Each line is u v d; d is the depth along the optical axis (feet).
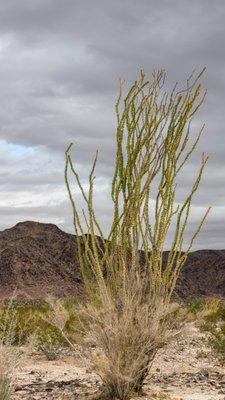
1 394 24.73
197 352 42.65
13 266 306.96
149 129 27.61
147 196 27.32
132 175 27.32
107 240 27.17
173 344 45.03
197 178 27.25
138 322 26.32
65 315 39.50
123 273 26.68
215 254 344.08
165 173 27.32
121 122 27.53
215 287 309.42
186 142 27.61
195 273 324.60
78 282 303.48
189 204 27.32
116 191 27.20
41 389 28.19
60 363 37.32
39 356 39.70
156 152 27.63
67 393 27.27
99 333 26.30
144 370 26.81
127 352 26.05
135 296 26.76
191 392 28.32
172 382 31.37
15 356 26.22
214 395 27.43
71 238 350.64
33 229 359.66
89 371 34.35
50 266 315.17
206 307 70.18
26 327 42.09
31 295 278.67
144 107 27.86
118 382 25.80
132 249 26.96
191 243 27.32
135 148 27.40
